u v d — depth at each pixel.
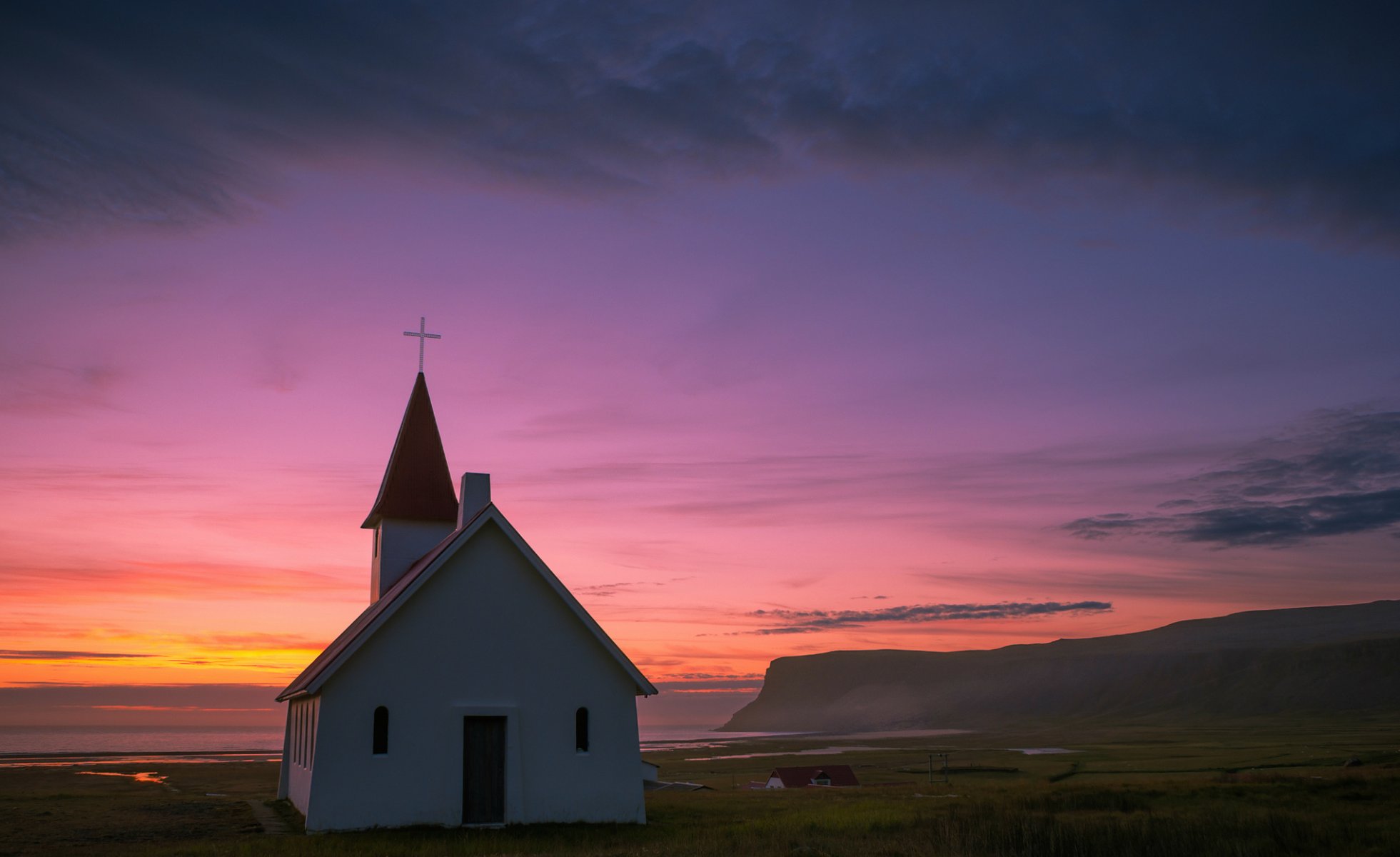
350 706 25.73
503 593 28.11
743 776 114.19
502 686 27.39
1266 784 34.41
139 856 21.00
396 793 25.66
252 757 125.25
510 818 26.45
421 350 37.31
